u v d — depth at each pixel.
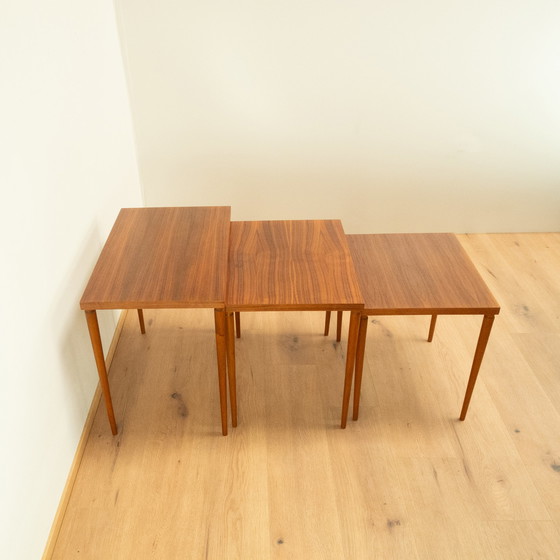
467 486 1.58
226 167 2.56
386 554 1.41
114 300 1.41
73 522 1.48
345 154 2.54
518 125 2.49
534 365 2.01
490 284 2.44
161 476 1.60
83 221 1.67
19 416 1.23
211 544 1.43
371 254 1.74
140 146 2.48
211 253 1.60
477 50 2.29
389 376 1.96
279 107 2.41
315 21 2.21
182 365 2.00
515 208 2.73
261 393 1.88
